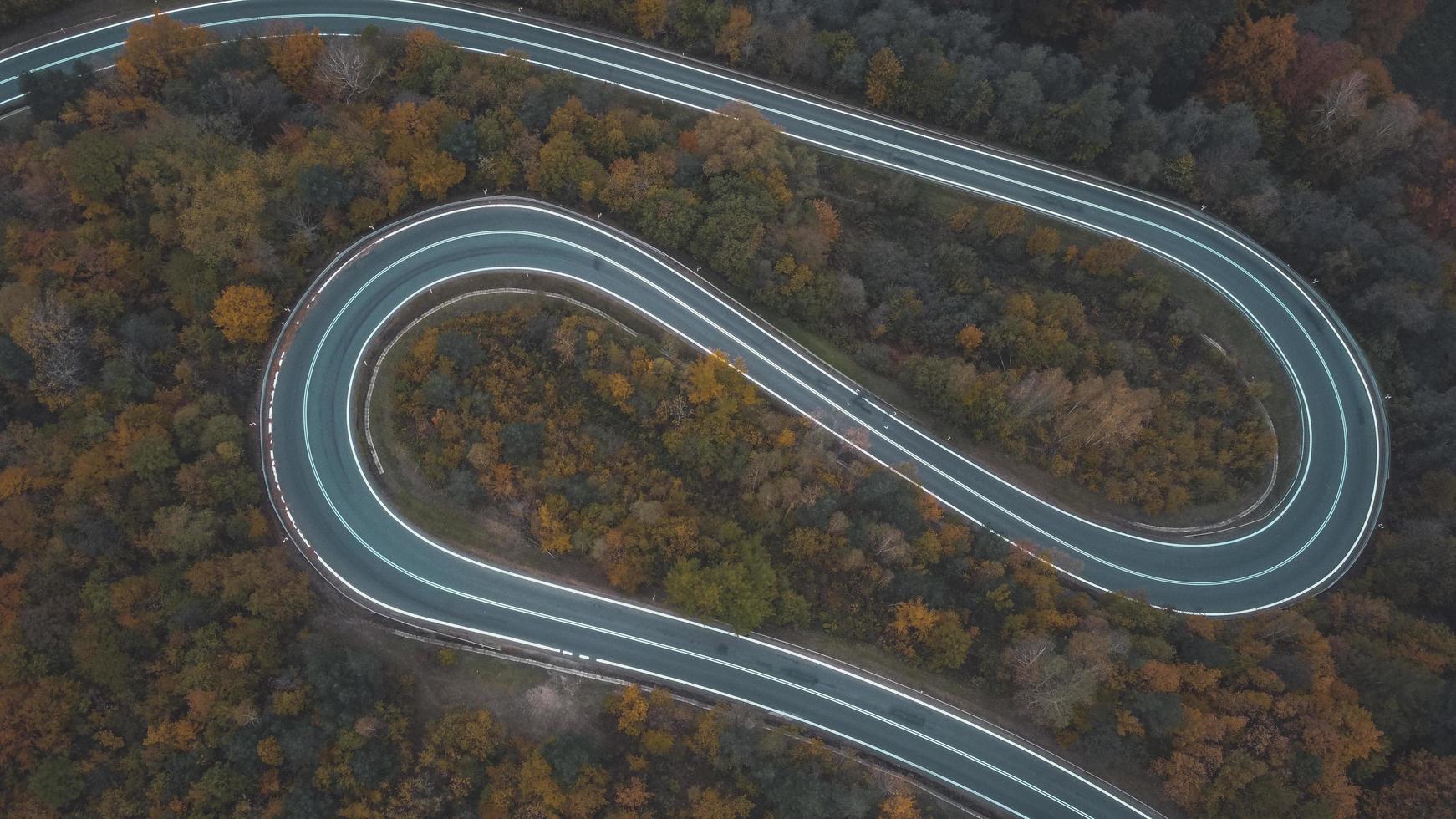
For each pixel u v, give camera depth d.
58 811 87.00
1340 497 121.12
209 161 108.81
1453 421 118.88
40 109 114.94
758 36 133.25
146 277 107.44
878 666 105.88
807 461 109.44
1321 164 134.88
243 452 104.81
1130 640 100.88
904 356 124.25
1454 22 157.75
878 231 132.75
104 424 98.69
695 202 119.50
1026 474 119.19
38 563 93.19
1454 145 132.00
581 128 122.25
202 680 91.19
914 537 108.50
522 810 91.56
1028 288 129.00
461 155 116.75
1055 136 133.12
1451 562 109.19
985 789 102.69
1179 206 134.50
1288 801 92.06
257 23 133.88
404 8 136.75
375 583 105.62
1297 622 104.94
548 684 103.25
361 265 116.06
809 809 91.50
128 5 131.38
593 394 112.75
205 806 89.00
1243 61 133.12
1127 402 112.56
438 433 108.75
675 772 97.94
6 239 106.25
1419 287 123.81
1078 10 144.38
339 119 114.44
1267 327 129.12
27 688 88.88
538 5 137.50
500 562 107.50
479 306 117.12
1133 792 102.00
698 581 100.12
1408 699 98.25
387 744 93.94
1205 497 119.19
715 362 112.56
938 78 131.00
